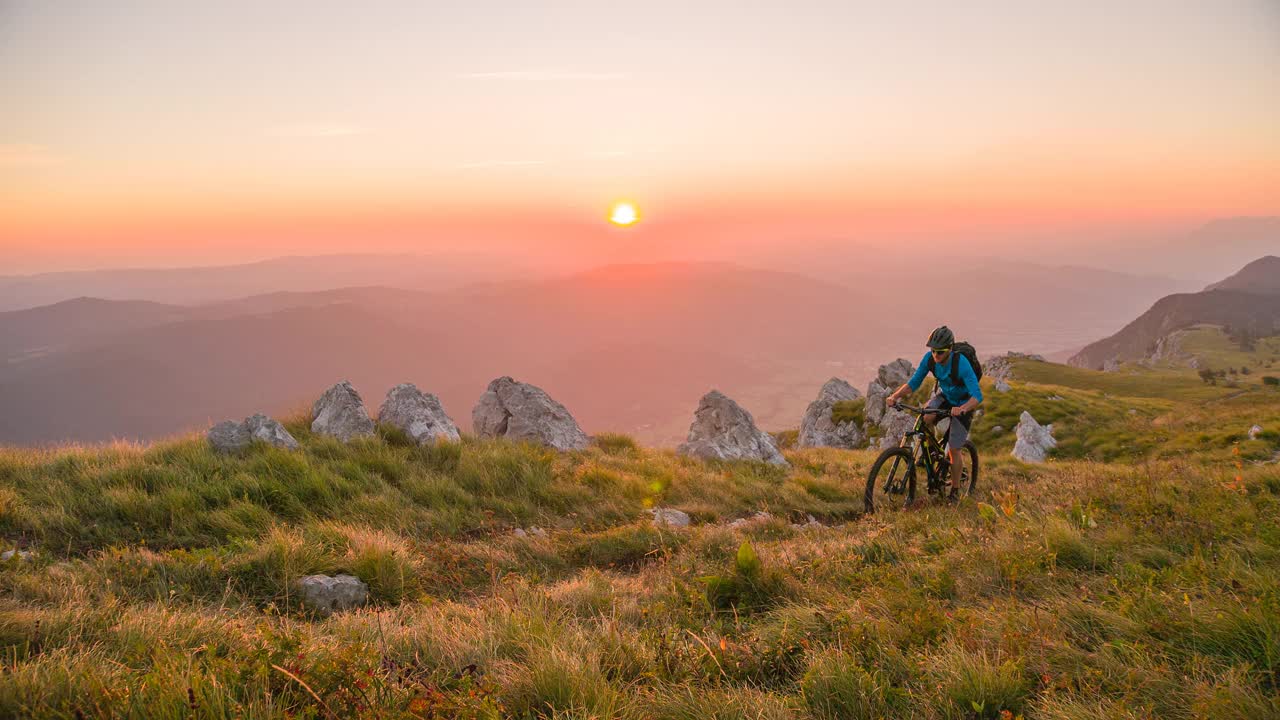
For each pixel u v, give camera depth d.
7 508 7.47
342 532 7.69
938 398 9.12
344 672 3.25
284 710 2.94
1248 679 3.20
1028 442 34.31
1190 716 2.98
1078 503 6.90
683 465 15.02
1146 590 4.28
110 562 6.19
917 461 9.35
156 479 8.91
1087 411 44.75
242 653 3.59
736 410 19.52
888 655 3.81
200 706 2.86
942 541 6.65
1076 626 4.05
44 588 5.18
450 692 3.35
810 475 14.39
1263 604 3.72
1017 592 4.93
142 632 4.09
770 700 3.37
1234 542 5.49
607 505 10.59
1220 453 21.80
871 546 6.69
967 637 3.92
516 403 17.00
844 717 3.28
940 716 3.24
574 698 3.37
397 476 10.79
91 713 2.91
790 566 6.05
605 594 5.91
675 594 5.69
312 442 11.56
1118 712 2.95
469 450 12.34
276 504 8.87
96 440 10.77
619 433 17.09
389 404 13.91
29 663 3.33
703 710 3.29
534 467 11.71
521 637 4.35
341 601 6.04
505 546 8.35
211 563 6.23
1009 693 3.29
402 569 6.76
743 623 4.79
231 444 10.54
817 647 4.03
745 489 12.36
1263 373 186.12
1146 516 6.52
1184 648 3.59
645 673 3.77
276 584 6.07
